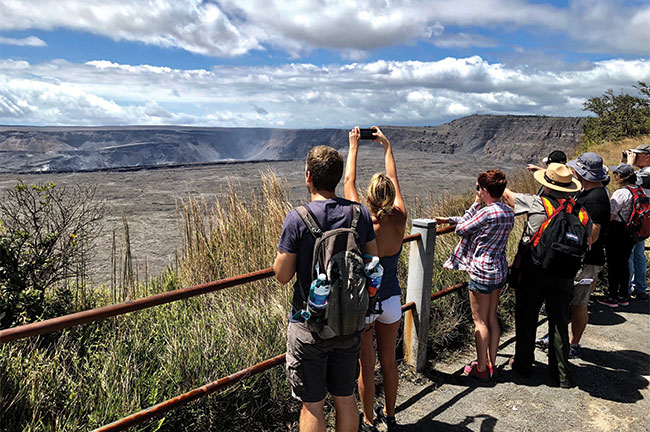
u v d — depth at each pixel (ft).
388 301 9.29
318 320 6.90
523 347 12.32
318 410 7.61
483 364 12.16
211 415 9.61
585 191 13.02
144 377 10.08
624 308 17.72
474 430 10.16
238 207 17.66
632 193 16.88
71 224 14.35
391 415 10.07
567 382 11.90
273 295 14.26
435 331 14.20
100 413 8.82
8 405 8.57
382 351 9.78
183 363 10.34
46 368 9.64
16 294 12.27
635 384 12.21
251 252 16.46
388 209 8.70
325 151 7.38
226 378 8.59
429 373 12.55
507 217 11.27
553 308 11.82
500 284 11.67
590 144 81.61
